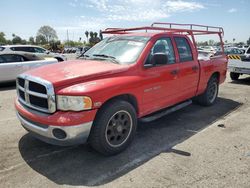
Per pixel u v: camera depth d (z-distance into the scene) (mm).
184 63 5301
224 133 4887
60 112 3402
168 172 3453
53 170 3494
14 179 3270
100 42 5309
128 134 4059
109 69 3877
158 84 4547
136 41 4629
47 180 3258
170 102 5066
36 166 3588
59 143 3463
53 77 3562
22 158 3805
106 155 3873
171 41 5059
